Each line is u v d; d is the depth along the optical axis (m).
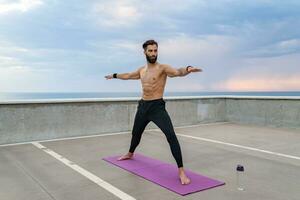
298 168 4.29
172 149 3.76
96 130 7.18
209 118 9.30
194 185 3.53
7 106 6.05
